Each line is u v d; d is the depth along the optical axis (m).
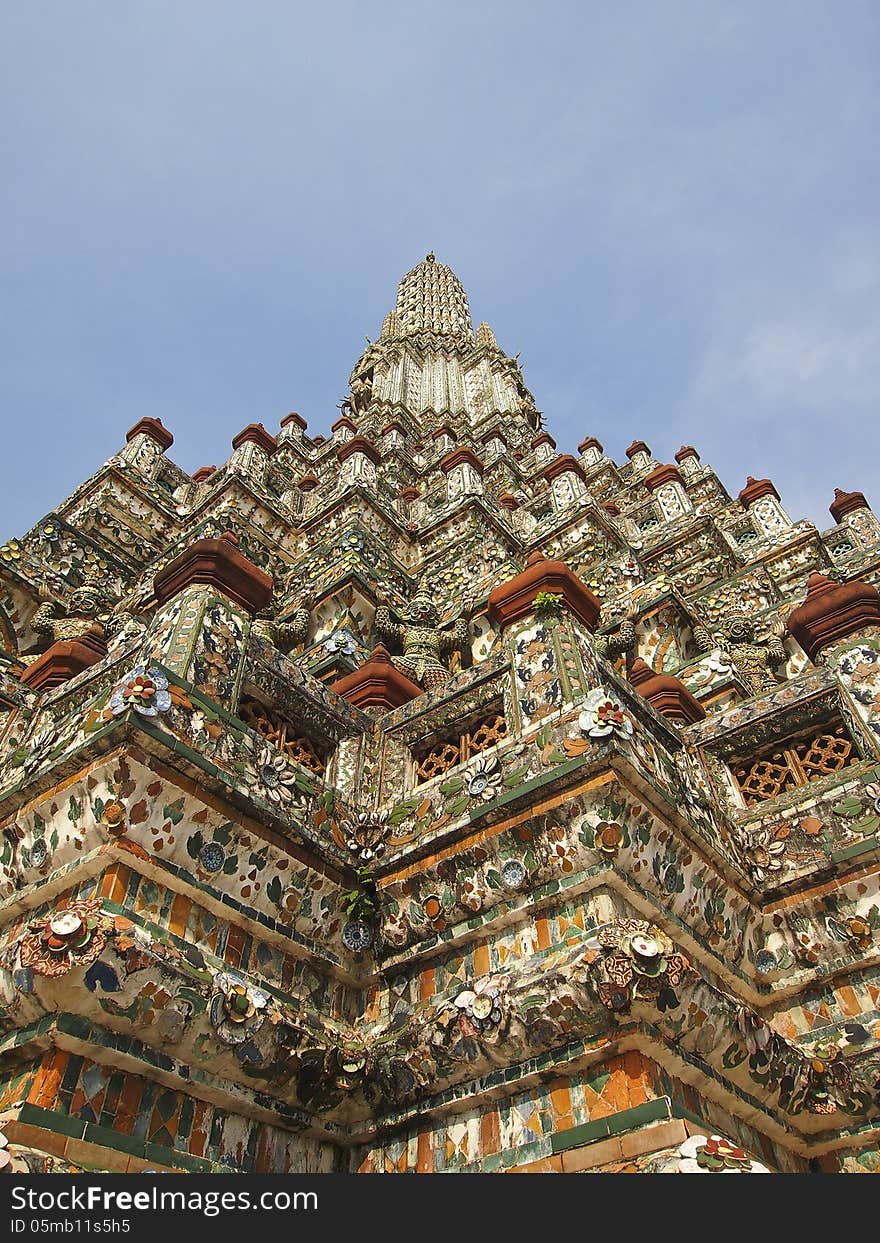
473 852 5.75
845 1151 5.69
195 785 5.36
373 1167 5.37
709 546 16.72
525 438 33.75
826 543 17.16
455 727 7.03
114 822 4.99
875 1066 5.63
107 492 16.17
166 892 5.15
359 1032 5.75
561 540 17.23
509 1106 5.05
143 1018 4.54
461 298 53.78
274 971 5.55
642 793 5.57
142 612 12.51
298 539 17.16
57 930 4.38
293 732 6.95
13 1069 4.48
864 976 5.98
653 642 12.83
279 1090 5.16
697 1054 5.02
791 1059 5.50
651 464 27.55
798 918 6.32
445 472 19.52
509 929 5.58
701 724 7.79
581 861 5.38
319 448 29.11
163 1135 4.57
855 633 7.54
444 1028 5.21
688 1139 4.27
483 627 12.02
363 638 12.95
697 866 5.89
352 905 6.02
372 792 6.88
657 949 4.74
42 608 11.65
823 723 7.29
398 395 36.62
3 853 5.45
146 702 5.24
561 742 5.76
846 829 6.44
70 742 5.41
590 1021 4.79
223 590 6.63
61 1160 4.01
